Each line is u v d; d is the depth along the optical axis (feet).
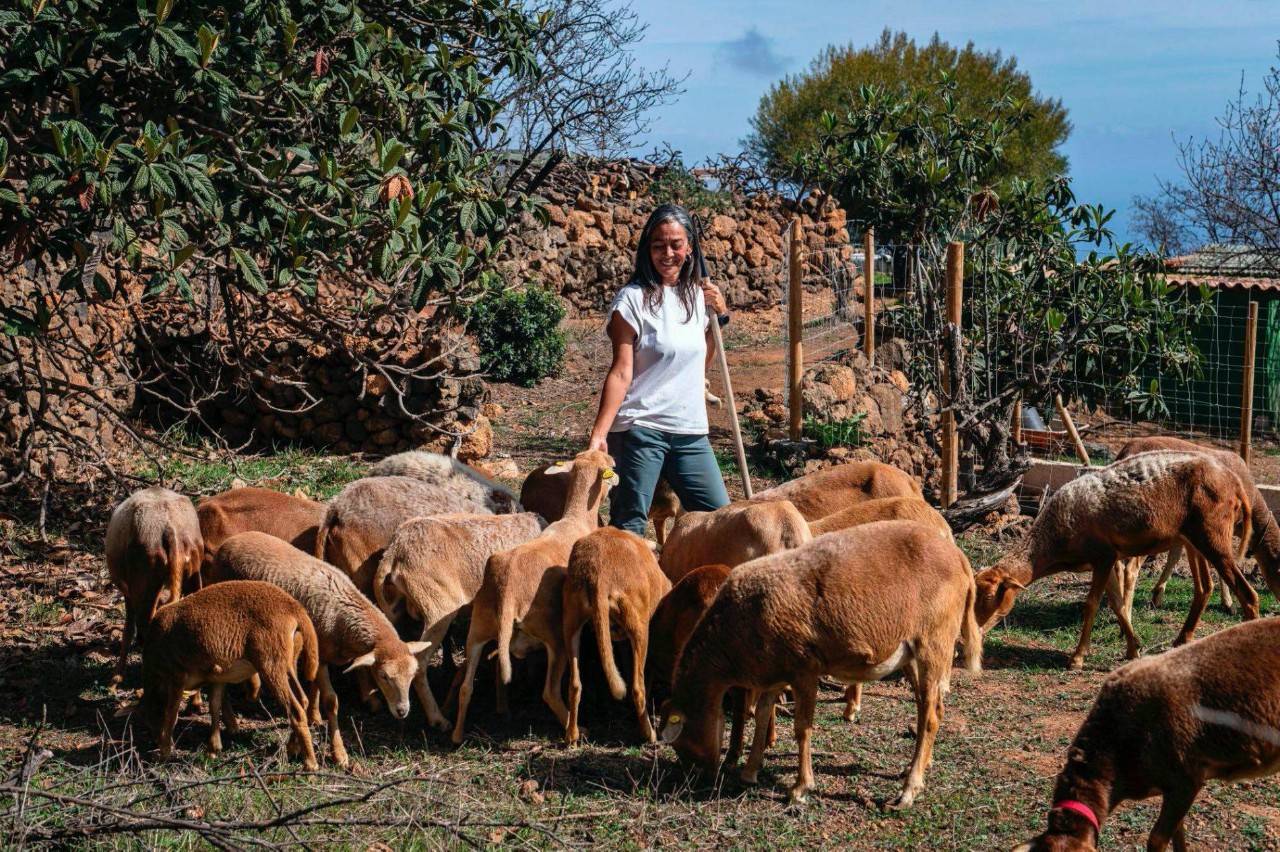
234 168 24.34
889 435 48.06
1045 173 128.88
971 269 47.60
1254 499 26.55
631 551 20.34
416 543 21.79
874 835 17.34
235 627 19.07
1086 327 43.65
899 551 18.12
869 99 51.01
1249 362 43.73
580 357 72.74
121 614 27.50
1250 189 76.84
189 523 23.08
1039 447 48.03
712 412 57.31
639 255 22.88
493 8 29.94
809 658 17.87
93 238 31.19
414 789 18.51
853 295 89.61
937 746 20.79
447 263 24.94
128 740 20.49
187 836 16.60
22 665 24.02
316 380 46.73
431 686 23.81
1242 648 15.35
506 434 55.16
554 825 17.51
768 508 21.76
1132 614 30.22
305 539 24.26
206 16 24.08
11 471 36.29
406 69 26.50
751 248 86.99
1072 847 14.87
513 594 20.20
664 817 17.70
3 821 16.07
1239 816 17.83
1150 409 44.70
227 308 34.32
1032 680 25.05
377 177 24.52
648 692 22.15
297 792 18.28
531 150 58.13
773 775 19.51
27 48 21.48
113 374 44.68
